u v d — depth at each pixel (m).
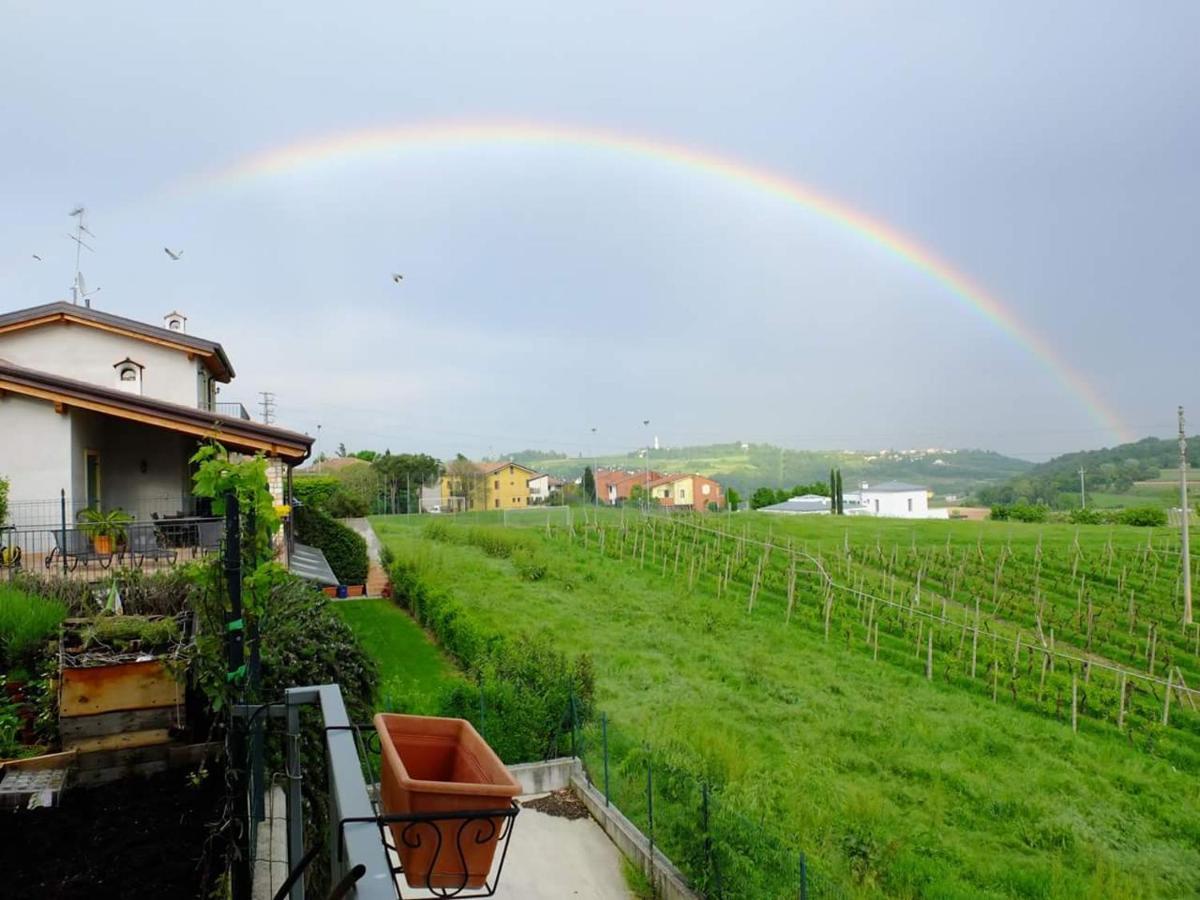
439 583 24.62
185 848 6.45
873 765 15.27
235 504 5.40
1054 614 26.80
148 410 15.50
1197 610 27.61
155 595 9.57
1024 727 18.25
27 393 15.08
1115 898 11.09
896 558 34.25
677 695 17.95
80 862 6.27
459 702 13.05
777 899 8.41
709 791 9.80
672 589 28.81
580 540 36.41
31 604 9.23
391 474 76.19
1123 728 18.86
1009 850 12.62
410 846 2.51
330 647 8.90
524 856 10.52
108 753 7.33
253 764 5.14
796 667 21.12
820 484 84.62
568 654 19.92
